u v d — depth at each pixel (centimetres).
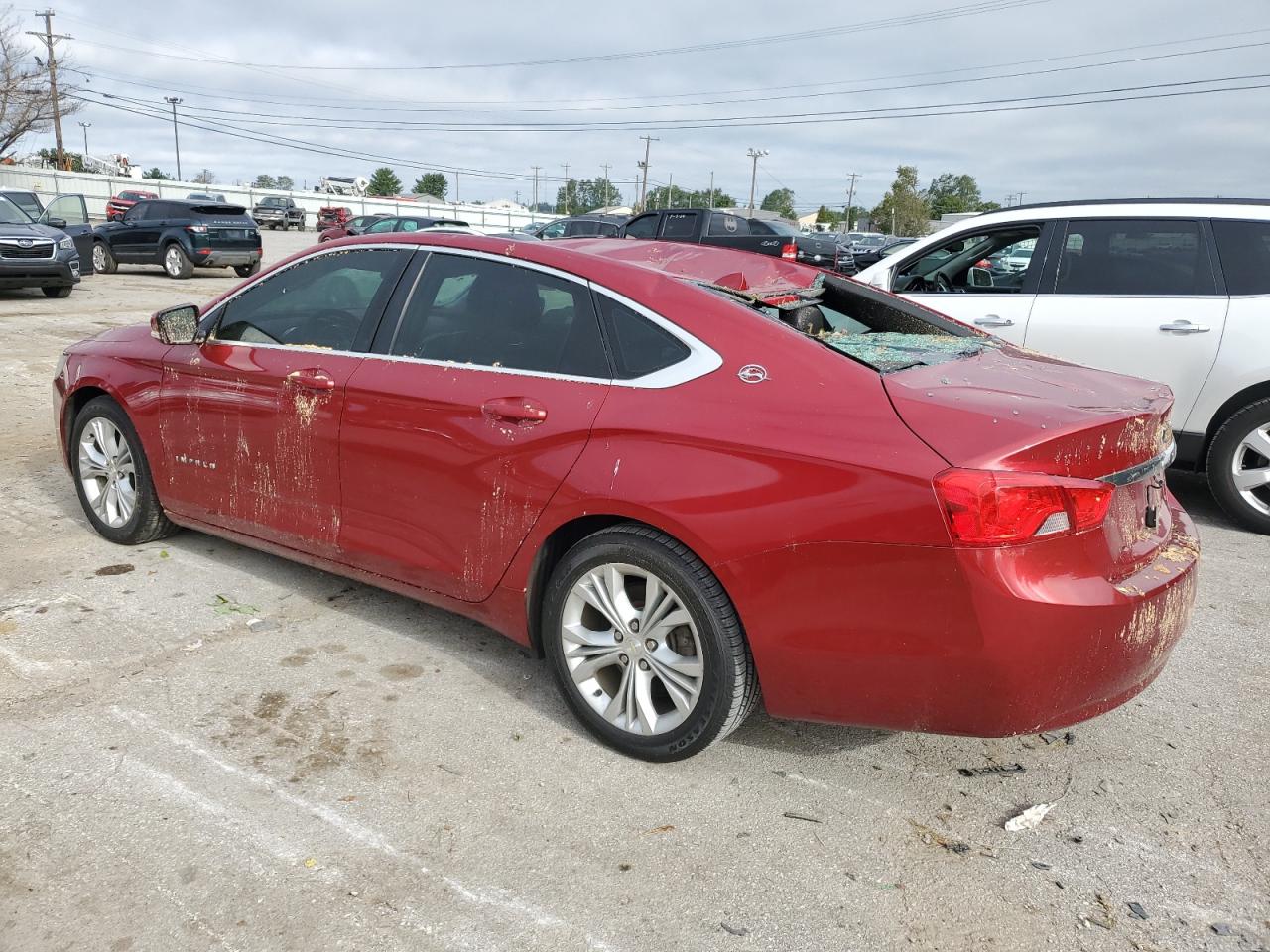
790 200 12112
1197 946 226
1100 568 248
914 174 10206
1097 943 226
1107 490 246
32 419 727
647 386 287
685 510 267
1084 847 261
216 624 377
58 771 276
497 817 265
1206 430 550
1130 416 259
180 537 473
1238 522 554
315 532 369
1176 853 260
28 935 215
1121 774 298
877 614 246
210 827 254
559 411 297
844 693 259
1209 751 313
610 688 306
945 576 237
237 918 223
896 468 242
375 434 339
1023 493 233
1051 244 595
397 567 345
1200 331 541
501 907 230
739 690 275
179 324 410
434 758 293
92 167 7194
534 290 321
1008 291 608
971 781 292
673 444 273
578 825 263
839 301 401
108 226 2081
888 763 301
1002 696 242
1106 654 246
